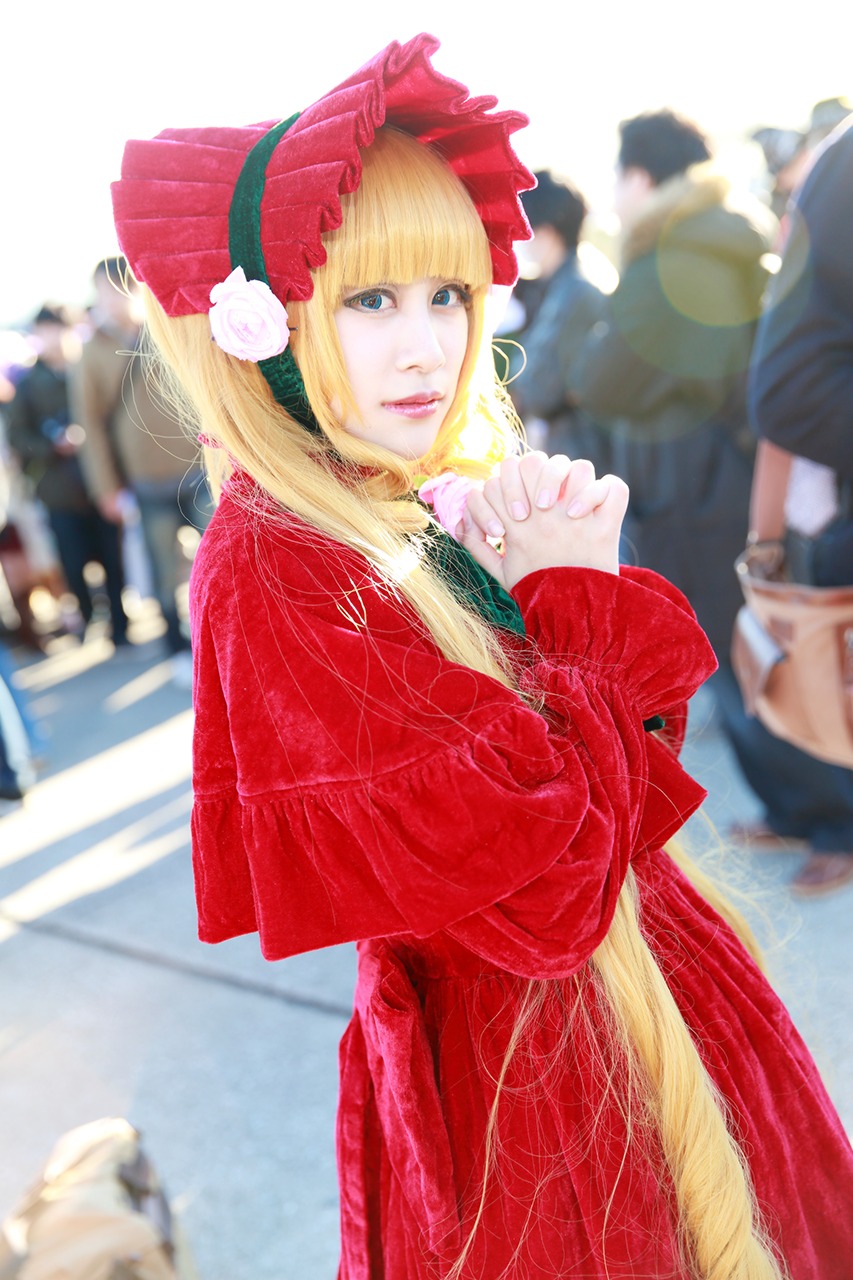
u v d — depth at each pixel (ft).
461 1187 3.01
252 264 2.91
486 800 2.62
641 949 3.06
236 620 2.82
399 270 2.93
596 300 10.48
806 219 5.56
